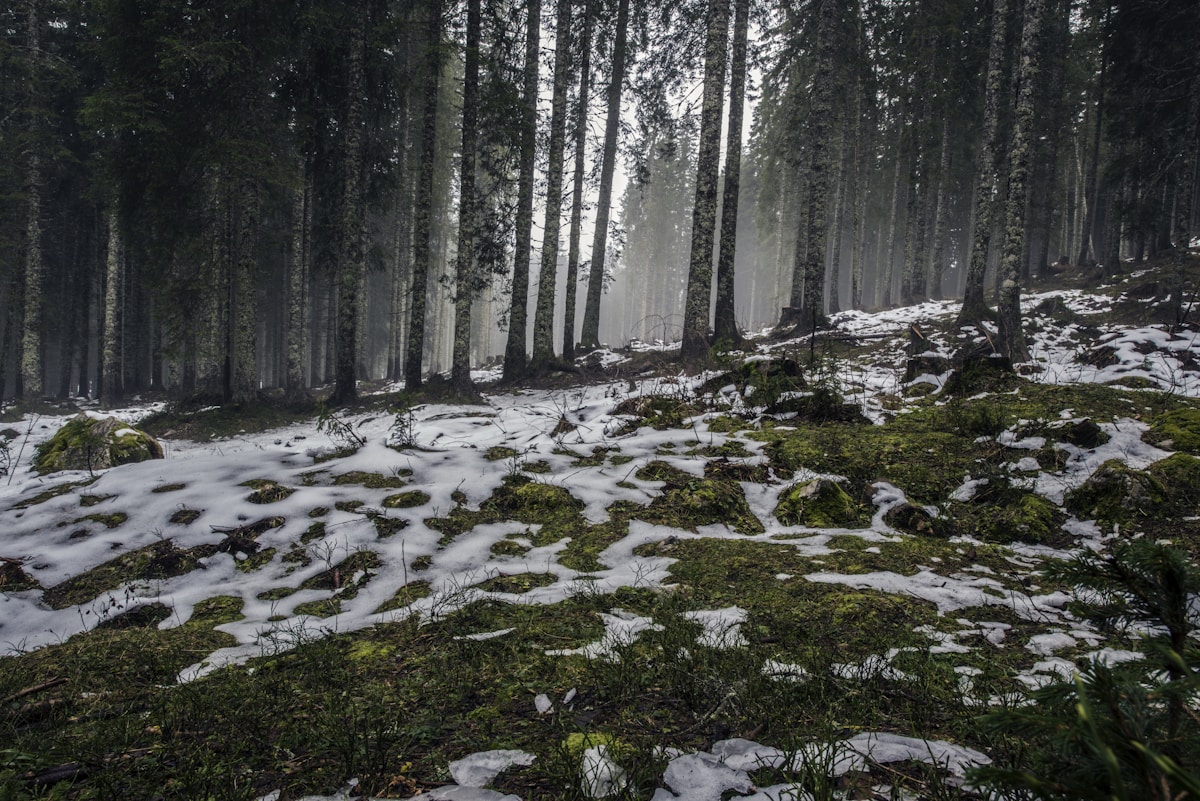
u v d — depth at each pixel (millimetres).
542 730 2445
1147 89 17844
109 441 8758
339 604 4258
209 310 15859
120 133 13414
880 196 33250
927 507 5652
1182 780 679
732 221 16000
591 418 9461
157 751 2369
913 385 9516
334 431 8148
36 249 19750
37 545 5168
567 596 4066
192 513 5566
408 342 15258
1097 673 998
